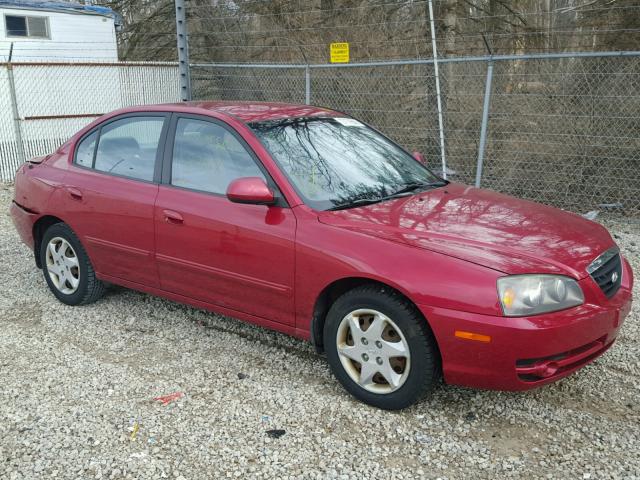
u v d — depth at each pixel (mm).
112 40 18719
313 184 3928
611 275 3543
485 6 12578
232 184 3746
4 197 10172
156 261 4422
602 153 10055
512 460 3113
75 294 5086
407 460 3123
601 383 3855
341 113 4949
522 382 3172
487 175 10383
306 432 3361
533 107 10445
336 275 3506
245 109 4508
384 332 3449
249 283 3936
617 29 10969
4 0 16422
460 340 3164
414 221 3625
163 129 4508
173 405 3645
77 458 3162
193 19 14281
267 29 14008
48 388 3855
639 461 3090
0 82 12805
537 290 3133
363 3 12664
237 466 3092
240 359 4230
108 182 4684
